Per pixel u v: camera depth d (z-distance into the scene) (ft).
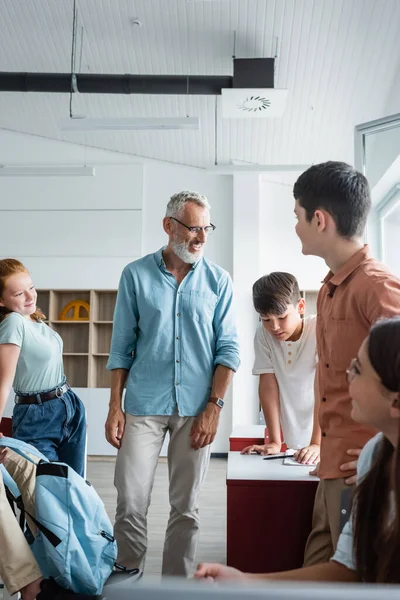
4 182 33.30
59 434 9.04
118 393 9.12
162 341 8.99
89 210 33.06
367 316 5.25
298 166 26.76
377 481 3.71
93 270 32.65
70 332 33.12
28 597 7.60
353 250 5.67
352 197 5.55
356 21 20.63
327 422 5.67
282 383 8.91
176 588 2.06
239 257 32.37
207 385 9.08
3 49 25.17
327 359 5.76
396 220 18.43
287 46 22.49
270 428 8.92
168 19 22.25
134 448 8.81
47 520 7.47
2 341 8.52
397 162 15.93
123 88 24.61
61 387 9.11
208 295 9.19
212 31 22.43
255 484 6.70
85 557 7.48
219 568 3.76
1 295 8.78
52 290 32.68
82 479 7.86
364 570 3.64
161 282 9.16
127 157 33.45
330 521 5.53
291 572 3.85
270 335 8.91
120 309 9.28
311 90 24.80
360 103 24.72
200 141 30.86
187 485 8.88
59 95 28.60
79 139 32.65
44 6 22.50
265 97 21.66
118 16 22.48
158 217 33.27
